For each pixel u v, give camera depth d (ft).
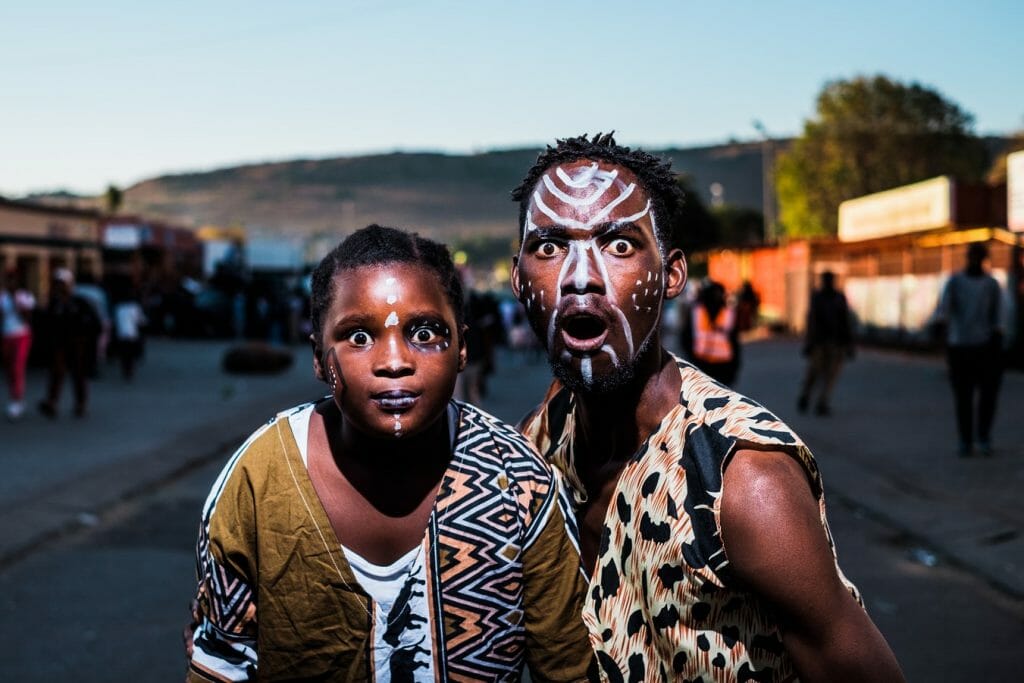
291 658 5.47
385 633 5.45
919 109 171.94
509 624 5.58
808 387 41.24
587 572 6.10
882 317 80.07
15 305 40.01
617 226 5.64
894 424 37.29
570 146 6.00
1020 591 17.16
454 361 5.51
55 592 17.99
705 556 5.05
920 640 15.25
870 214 90.89
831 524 22.79
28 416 41.47
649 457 5.50
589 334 5.68
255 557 5.49
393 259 5.42
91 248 108.47
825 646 4.87
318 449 5.57
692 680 5.21
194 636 5.77
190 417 41.73
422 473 5.53
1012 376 53.83
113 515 24.36
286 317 101.30
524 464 5.74
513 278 6.28
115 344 73.56
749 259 133.90
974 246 29.60
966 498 24.11
